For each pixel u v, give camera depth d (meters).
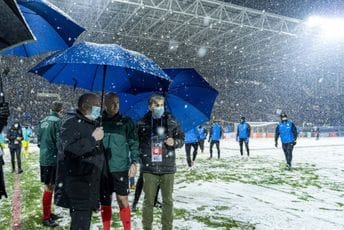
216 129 14.23
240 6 26.97
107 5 24.83
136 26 31.11
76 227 2.96
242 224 4.71
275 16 28.61
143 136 3.92
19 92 43.59
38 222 4.83
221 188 7.43
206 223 4.73
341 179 8.84
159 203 5.73
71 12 26.95
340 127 44.97
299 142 28.22
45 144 4.61
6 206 5.86
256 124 40.31
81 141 2.96
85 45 3.21
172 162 3.89
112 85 4.09
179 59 45.91
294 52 40.81
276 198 6.47
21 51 3.73
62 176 3.04
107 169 3.56
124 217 3.66
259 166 11.53
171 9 25.25
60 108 4.79
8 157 15.90
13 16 1.69
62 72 3.91
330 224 4.79
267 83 60.75
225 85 57.22
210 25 29.45
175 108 4.50
